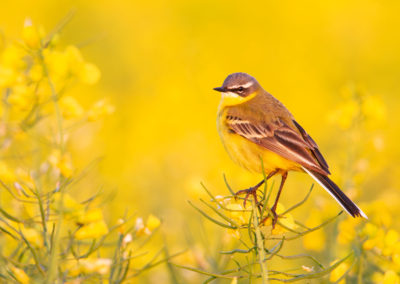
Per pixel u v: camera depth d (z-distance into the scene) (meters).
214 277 6.73
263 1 29.44
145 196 14.55
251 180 12.46
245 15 29.16
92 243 6.87
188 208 13.82
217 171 14.82
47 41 8.27
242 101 11.26
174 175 15.44
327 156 17.80
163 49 25.91
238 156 10.88
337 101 25.42
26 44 8.04
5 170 7.16
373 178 16.12
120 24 27.64
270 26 28.94
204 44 27.48
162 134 20.41
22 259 7.71
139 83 23.86
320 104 25.58
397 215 12.11
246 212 7.20
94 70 8.27
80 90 22.73
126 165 17.33
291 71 27.19
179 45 26.23
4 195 8.63
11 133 9.12
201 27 28.34
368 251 8.37
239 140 10.79
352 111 11.93
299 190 14.70
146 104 21.92
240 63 27.25
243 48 27.80
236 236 6.93
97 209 6.66
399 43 27.81
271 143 10.50
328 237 10.80
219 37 28.08
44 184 8.07
